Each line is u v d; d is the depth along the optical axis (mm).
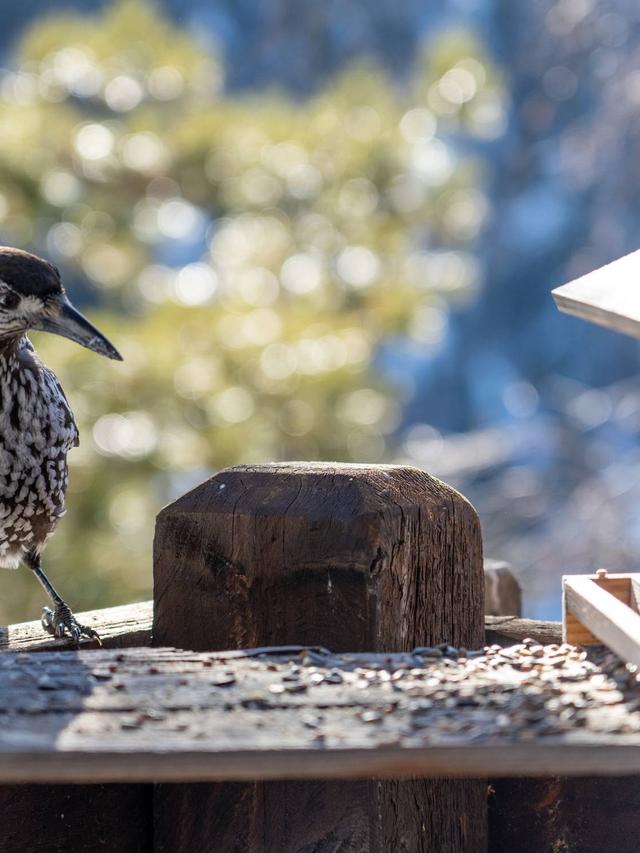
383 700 2932
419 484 3932
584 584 3531
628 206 25062
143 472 11289
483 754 2619
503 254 34031
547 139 31453
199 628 3861
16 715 2811
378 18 36781
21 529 5324
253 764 2609
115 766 2594
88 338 4980
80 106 13242
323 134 13352
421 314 13281
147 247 13156
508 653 3395
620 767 2613
